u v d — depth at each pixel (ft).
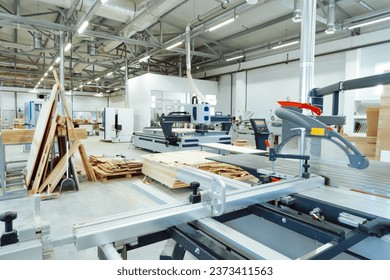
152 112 35.04
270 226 5.39
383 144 10.05
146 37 28.66
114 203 11.51
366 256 3.57
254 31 27.02
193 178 5.58
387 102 9.95
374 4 20.77
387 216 3.48
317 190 4.81
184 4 22.21
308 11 10.28
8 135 13.70
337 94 7.06
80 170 17.54
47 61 40.42
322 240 3.24
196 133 21.63
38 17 24.16
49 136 12.44
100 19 24.89
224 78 39.58
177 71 44.19
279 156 5.48
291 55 29.48
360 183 5.18
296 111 5.54
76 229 2.72
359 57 23.65
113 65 37.63
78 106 65.26
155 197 4.17
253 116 35.01
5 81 53.31
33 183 13.01
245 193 3.95
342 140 4.73
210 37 30.07
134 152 27.09
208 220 3.41
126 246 3.27
